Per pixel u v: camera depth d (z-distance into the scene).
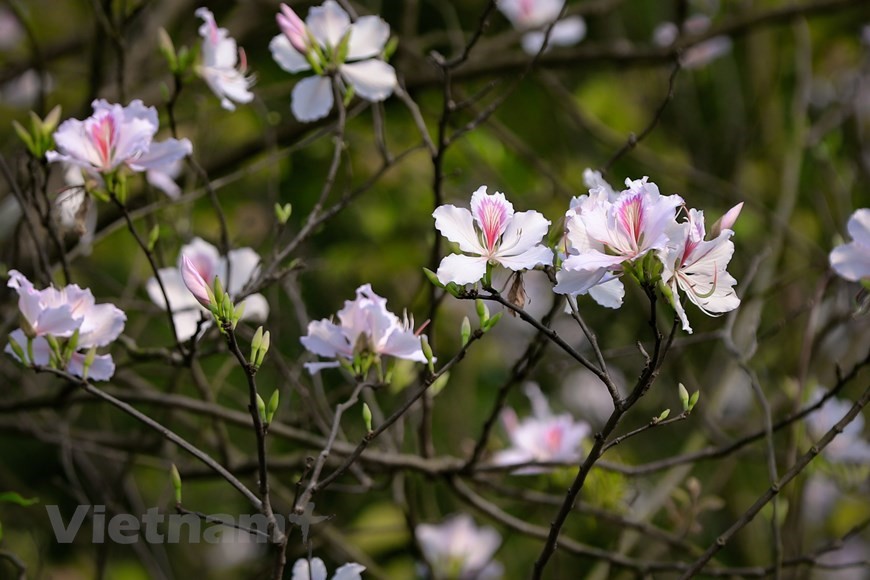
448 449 3.04
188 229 2.54
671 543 2.46
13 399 2.51
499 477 2.59
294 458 2.49
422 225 3.16
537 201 3.11
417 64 2.89
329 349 2.20
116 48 2.44
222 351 2.34
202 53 2.34
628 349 2.48
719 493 2.99
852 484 2.50
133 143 2.21
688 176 2.89
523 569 3.00
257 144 2.72
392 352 2.19
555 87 2.90
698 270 2.07
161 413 2.76
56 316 2.16
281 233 2.35
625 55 2.86
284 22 2.31
